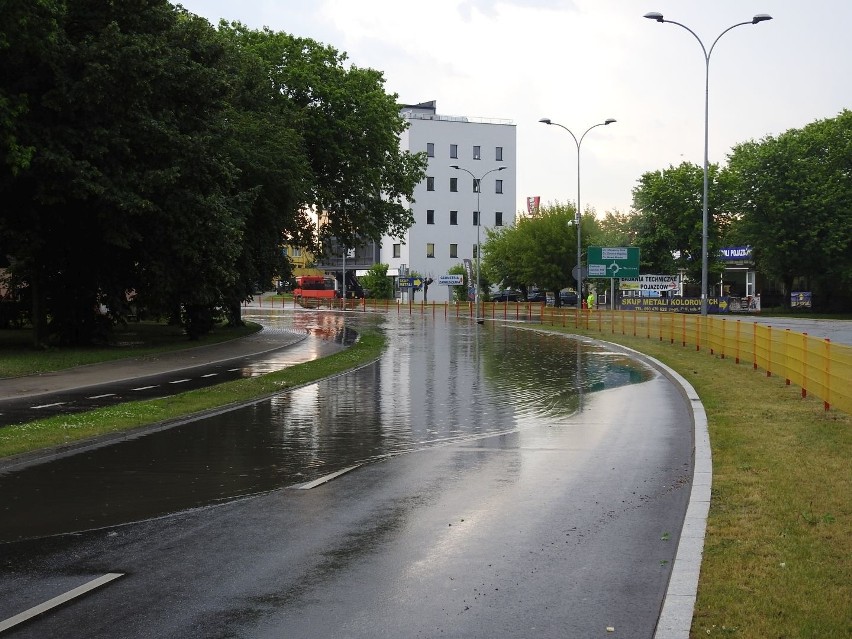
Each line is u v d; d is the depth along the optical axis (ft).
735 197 228.84
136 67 87.76
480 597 19.63
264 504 29.09
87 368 80.64
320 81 158.10
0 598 19.70
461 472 34.35
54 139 86.33
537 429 45.65
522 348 109.81
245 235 124.88
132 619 18.34
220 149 106.52
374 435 43.91
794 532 22.95
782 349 62.95
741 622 16.74
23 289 122.01
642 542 24.03
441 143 330.54
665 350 98.94
